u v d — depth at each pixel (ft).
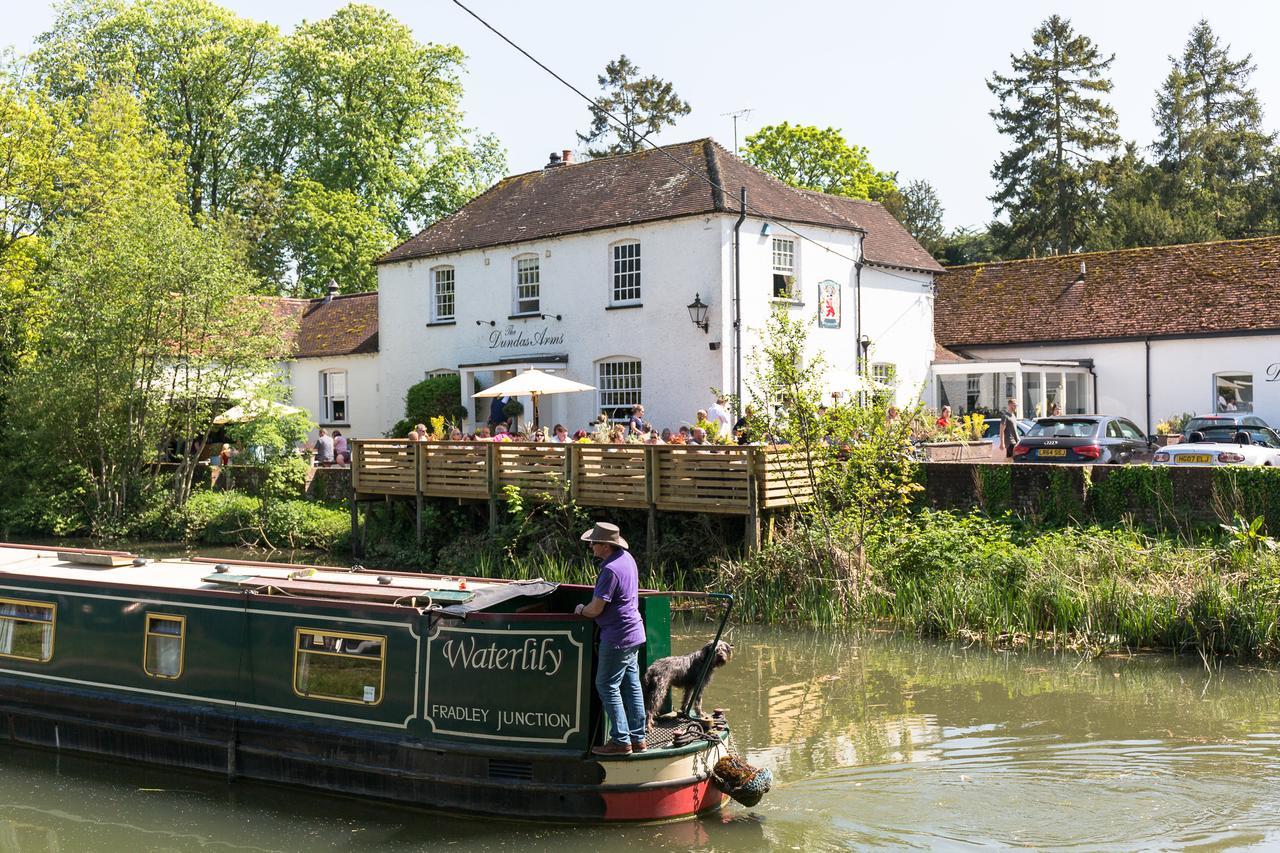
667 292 90.07
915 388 108.47
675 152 97.35
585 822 30.30
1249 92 214.28
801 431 59.21
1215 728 37.40
